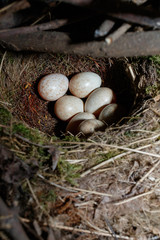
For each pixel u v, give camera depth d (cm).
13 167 15
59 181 15
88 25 17
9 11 16
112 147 16
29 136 16
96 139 17
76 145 17
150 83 18
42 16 17
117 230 15
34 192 15
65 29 18
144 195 16
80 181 16
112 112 19
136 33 15
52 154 16
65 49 17
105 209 15
